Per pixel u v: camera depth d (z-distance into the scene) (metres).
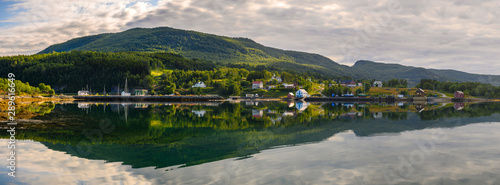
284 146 29.78
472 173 20.45
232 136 37.72
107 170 22.22
